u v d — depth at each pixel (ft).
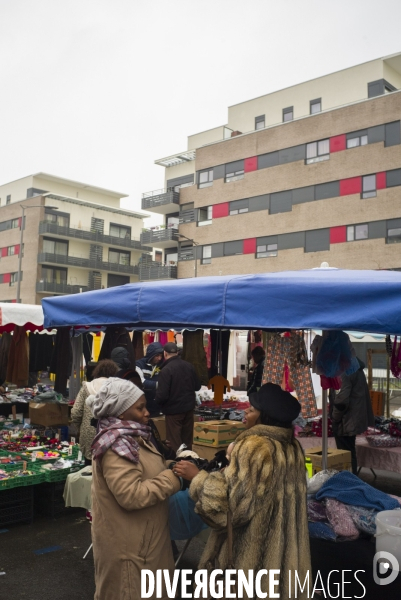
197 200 128.06
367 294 8.55
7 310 25.23
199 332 28.96
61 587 13.67
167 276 131.44
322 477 12.83
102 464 8.53
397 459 21.98
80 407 19.21
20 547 16.34
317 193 106.83
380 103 99.19
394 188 96.89
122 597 8.33
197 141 141.90
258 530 7.77
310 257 106.93
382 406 31.76
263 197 115.14
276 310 9.38
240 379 59.93
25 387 37.83
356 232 101.24
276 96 128.47
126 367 19.77
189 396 23.70
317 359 14.05
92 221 173.99
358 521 11.55
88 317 13.08
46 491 19.27
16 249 170.09
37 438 24.38
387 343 17.12
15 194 183.21
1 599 12.99
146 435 8.91
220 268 122.01
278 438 8.29
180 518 11.24
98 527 8.64
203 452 24.30
